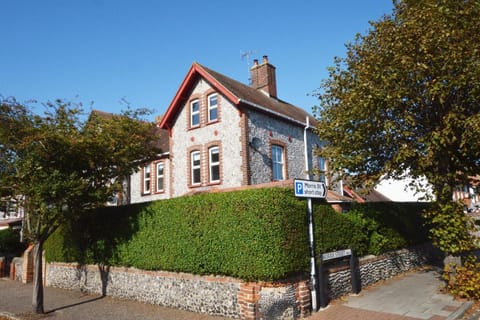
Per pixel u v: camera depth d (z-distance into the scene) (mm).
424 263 15039
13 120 10312
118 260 12148
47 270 15648
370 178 11594
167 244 10562
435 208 10320
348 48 12633
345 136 11148
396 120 10656
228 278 9125
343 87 12180
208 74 18016
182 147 19359
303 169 19953
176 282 10297
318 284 9352
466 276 9438
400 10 11562
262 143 17531
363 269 11234
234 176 16703
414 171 10883
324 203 10367
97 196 11156
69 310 10883
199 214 9883
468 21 9281
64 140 10148
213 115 18250
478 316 8211
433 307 8836
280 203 8695
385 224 12766
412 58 9648
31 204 10570
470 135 8953
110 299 11992
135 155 12062
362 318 8336
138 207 11789
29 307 11508
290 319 8352
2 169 10633
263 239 8469
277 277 8305
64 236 14758
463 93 9766
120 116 11961
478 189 11656
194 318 9141
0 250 21453
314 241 9492
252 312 8430
